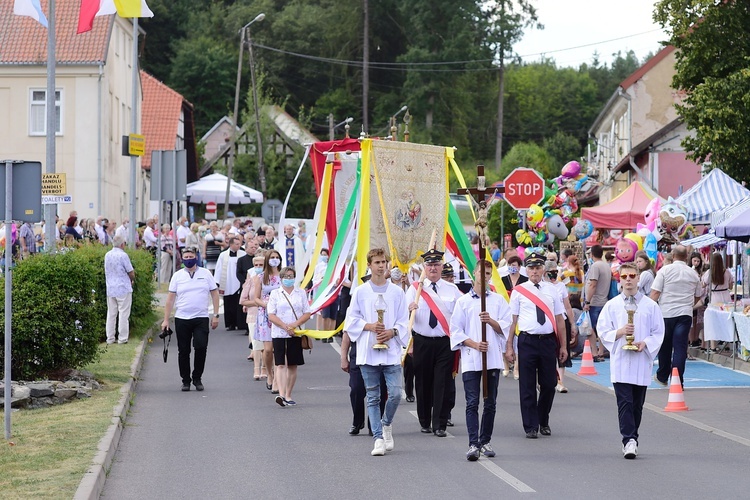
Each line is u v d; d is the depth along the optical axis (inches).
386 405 501.7
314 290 791.1
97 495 393.7
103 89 1876.2
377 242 733.9
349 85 3248.0
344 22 3228.3
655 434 554.9
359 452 495.5
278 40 3346.5
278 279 719.1
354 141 803.4
